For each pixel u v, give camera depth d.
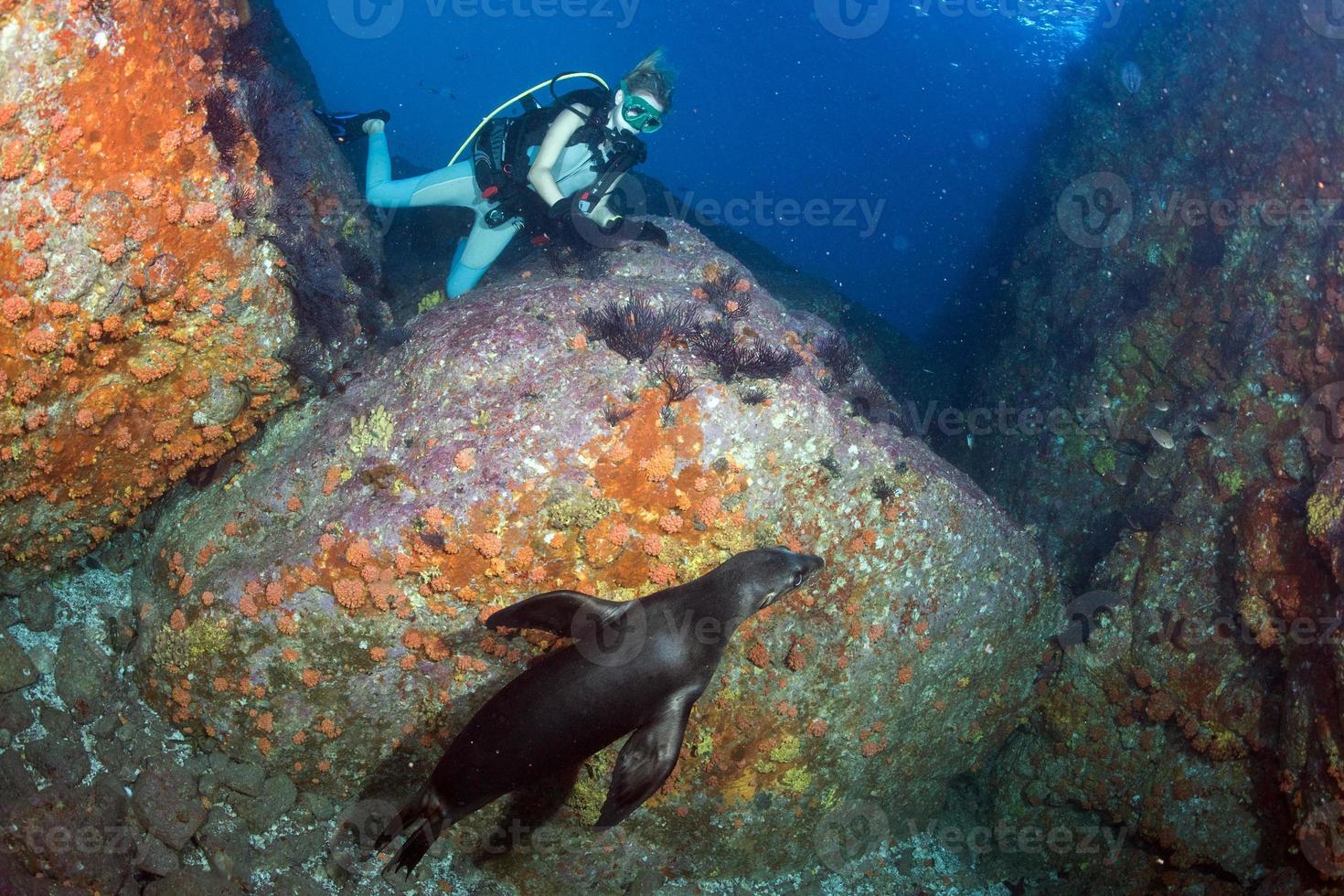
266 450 4.91
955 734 6.06
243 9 4.59
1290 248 6.69
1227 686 5.78
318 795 4.70
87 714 4.33
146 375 4.02
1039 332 10.28
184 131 3.61
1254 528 5.65
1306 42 8.14
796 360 5.13
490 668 4.52
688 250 6.40
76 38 3.13
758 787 5.22
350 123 7.11
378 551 4.30
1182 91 9.48
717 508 4.60
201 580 4.52
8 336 3.42
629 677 3.55
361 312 5.14
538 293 5.21
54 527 4.30
